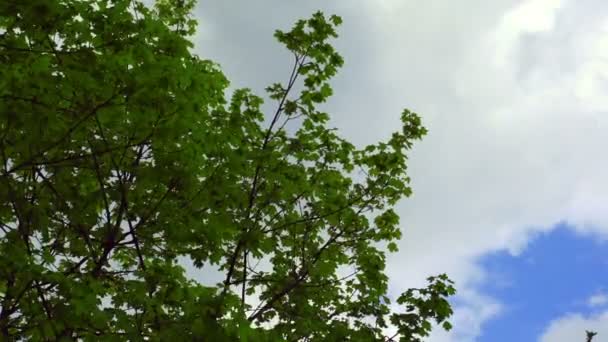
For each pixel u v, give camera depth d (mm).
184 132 5480
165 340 4715
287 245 9398
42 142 5664
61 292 5328
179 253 7500
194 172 5953
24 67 5176
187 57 6559
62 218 7152
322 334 8547
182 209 6496
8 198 5992
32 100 4980
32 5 4797
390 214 9742
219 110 7191
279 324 8406
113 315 5430
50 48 5391
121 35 5832
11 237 6090
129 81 4973
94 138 6426
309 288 9109
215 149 6238
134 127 5625
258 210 8477
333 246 9539
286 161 8891
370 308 9523
